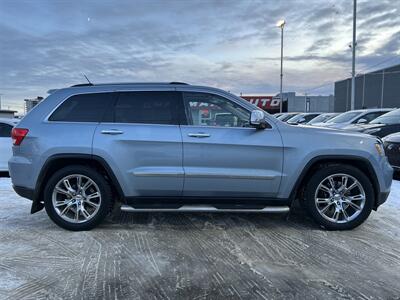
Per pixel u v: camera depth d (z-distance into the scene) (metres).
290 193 5.13
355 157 5.11
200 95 5.20
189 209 5.10
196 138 5.02
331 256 4.37
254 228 5.33
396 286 3.68
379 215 5.93
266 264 4.16
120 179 5.07
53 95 5.29
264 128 5.09
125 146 5.03
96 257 4.32
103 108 5.19
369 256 4.38
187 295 3.50
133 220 5.69
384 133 10.62
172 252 4.48
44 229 5.29
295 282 3.75
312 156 5.06
